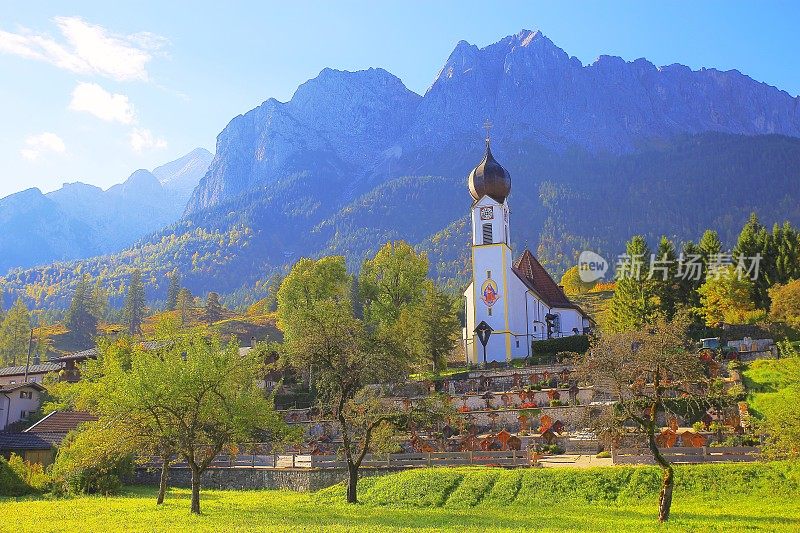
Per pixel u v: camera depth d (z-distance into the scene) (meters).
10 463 63.69
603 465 55.06
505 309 108.62
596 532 38.22
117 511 49.53
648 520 41.44
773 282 103.19
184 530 40.47
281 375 100.69
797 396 44.88
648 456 54.47
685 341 55.34
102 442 53.50
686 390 62.72
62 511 49.66
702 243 115.19
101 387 63.09
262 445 73.62
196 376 50.22
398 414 53.19
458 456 58.69
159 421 50.94
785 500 44.97
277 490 63.78
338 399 52.56
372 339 53.09
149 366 51.62
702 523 39.81
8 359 175.00
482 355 108.31
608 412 45.44
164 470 55.16
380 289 122.88
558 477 51.91
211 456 50.84
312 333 51.75
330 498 55.16
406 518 44.97
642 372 43.84
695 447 53.03
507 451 57.91
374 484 56.62
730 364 79.38
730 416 61.31
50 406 97.44
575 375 48.69
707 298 100.00
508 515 45.28
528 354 113.31
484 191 113.88
